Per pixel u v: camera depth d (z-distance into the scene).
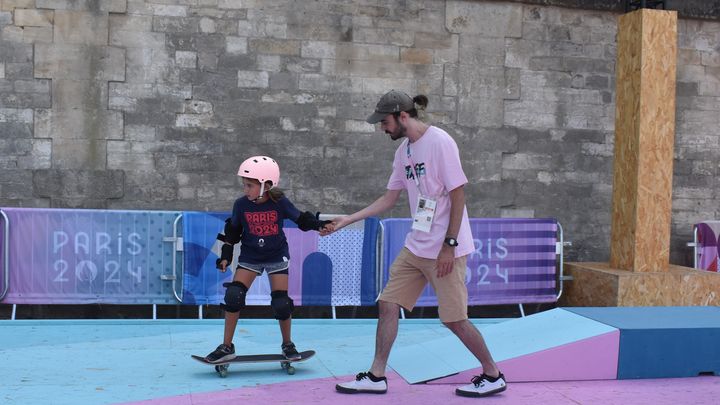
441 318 4.71
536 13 9.41
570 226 9.55
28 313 8.05
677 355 5.39
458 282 4.68
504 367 5.14
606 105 9.62
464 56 9.23
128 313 8.28
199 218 7.64
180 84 8.51
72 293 7.40
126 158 8.41
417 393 4.83
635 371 5.33
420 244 4.70
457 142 9.22
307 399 4.66
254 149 8.71
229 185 8.66
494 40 9.30
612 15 9.62
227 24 8.61
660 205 8.37
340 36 8.89
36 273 7.33
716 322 5.62
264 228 5.17
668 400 4.78
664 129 8.36
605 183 9.63
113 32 8.34
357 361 5.86
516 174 9.39
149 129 8.45
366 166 8.99
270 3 8.71
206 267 7.65
